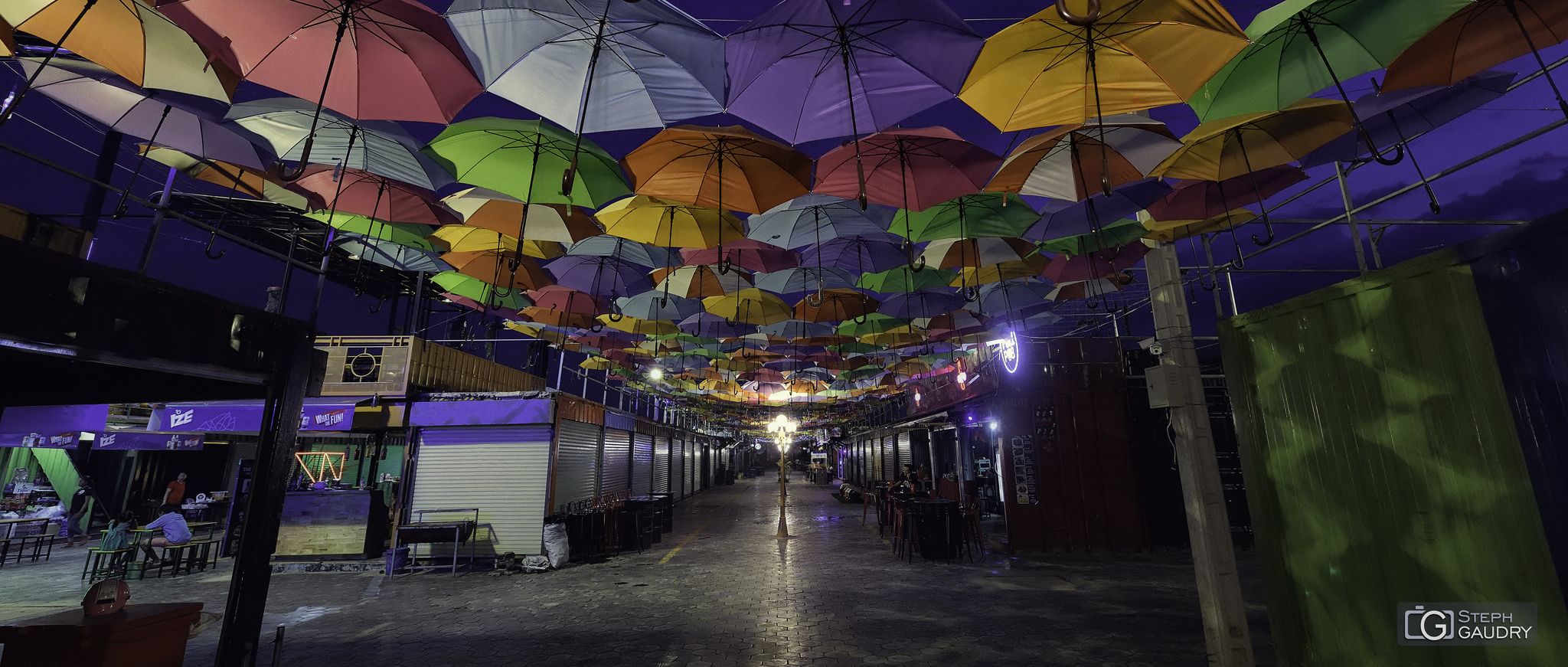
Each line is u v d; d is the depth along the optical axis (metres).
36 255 2.82
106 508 15.45
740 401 26.66
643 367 20.05
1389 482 3.79
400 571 10.65
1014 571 10.12
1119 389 12.45
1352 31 4.01
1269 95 4.47
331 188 6.68
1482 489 3.29
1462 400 3.39
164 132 5.46
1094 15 3.41
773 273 11.45
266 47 4.08
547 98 4.92
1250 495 4.89
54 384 4.59
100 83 5.07
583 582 9.72
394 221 7.06
